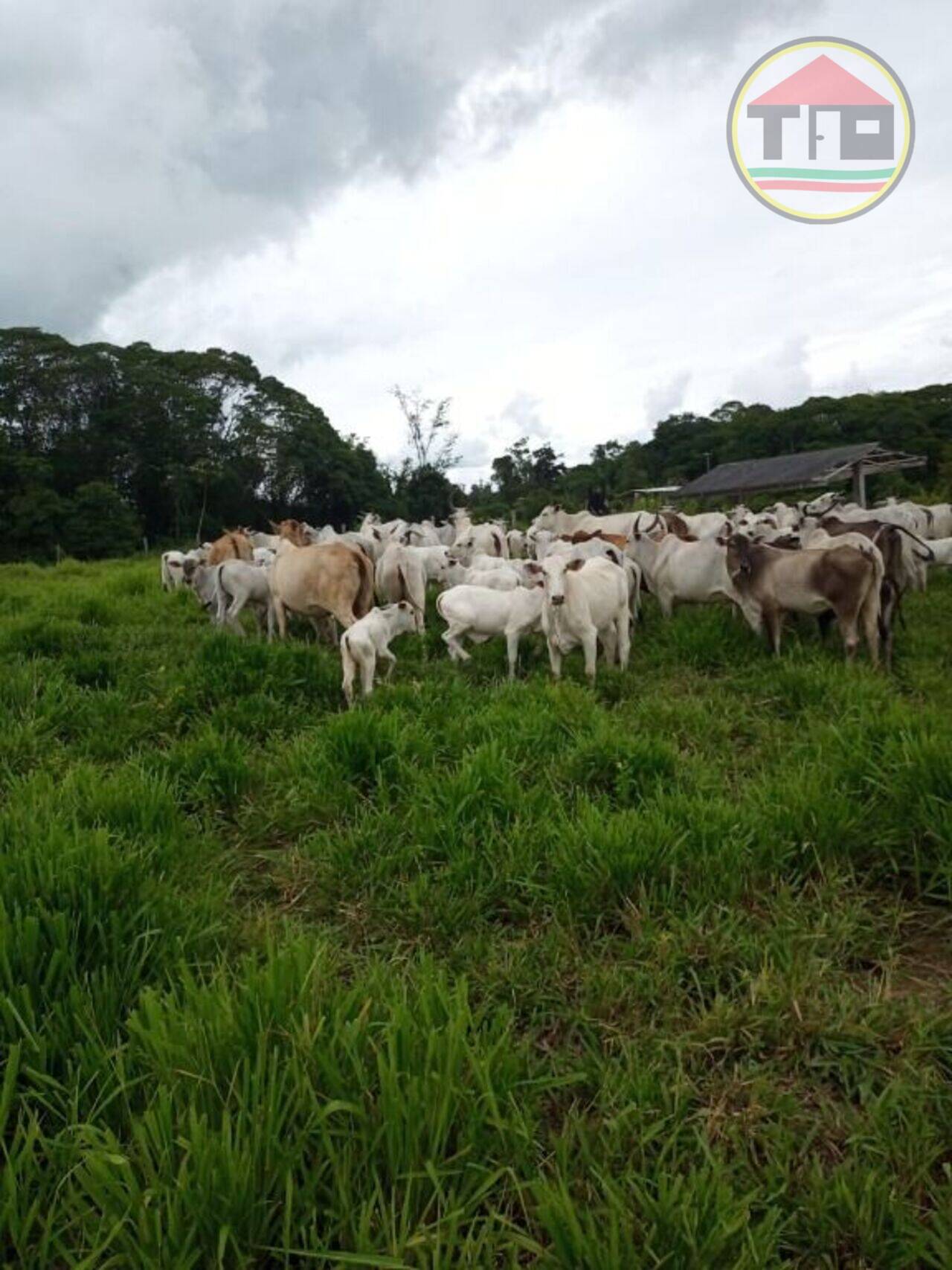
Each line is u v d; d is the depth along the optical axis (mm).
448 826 3518
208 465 52719
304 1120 1810
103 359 51562
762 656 7023
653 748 4176
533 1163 1901
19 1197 1661
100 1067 1989
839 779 3762
